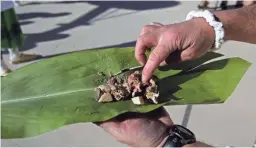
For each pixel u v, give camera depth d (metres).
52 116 0.63
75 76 0.73
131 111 0.63
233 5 2.54
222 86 0.70
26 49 2.40
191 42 0.71
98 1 3.04
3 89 0.70
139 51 0.72
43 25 2.75
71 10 2.97
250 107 1.63
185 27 0.71
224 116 1.61
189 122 1.59
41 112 0.64
